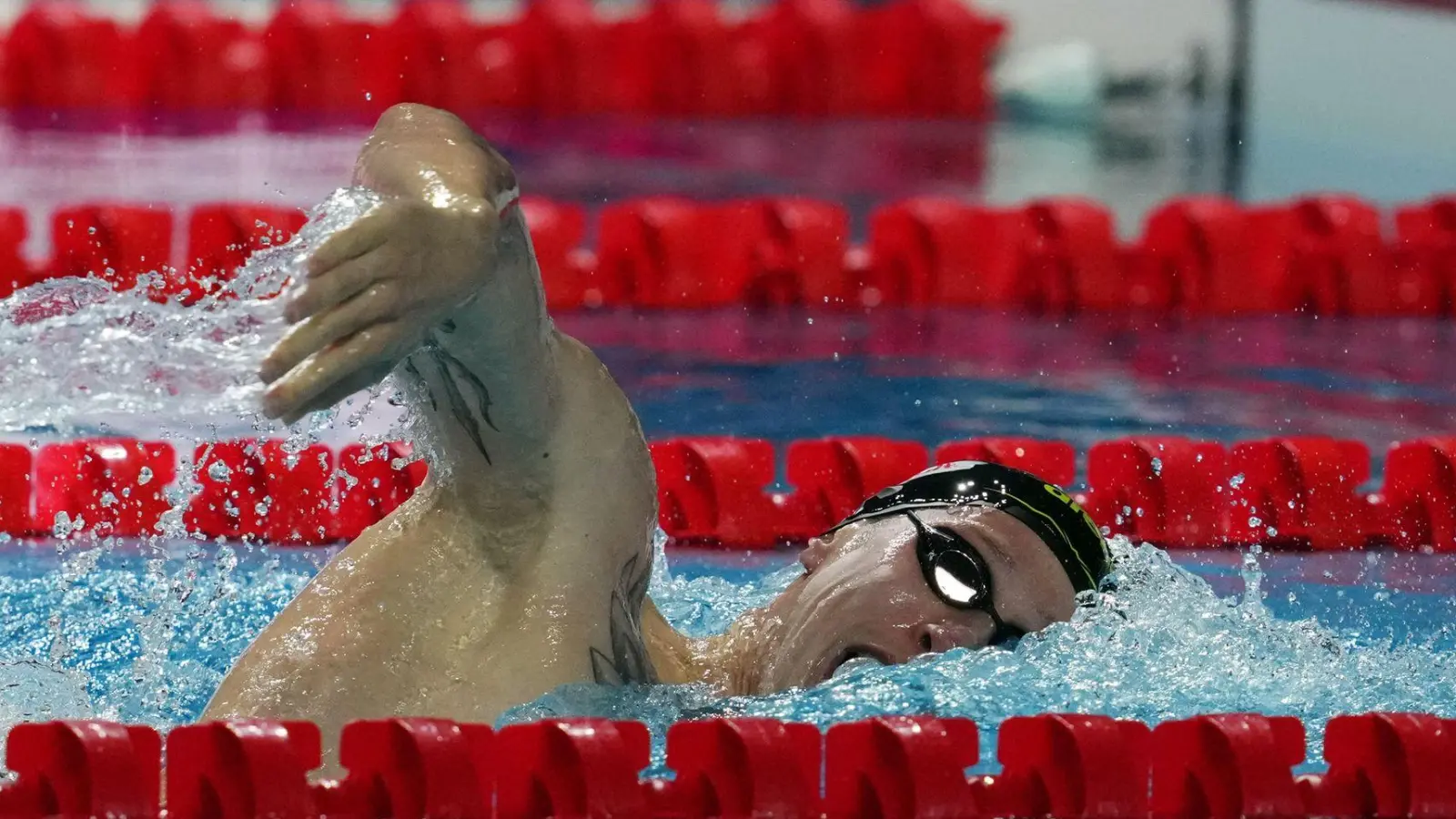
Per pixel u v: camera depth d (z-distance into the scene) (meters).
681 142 29.00
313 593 6.67
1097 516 13.46
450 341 6.20
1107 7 32.91
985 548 7.48
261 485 12.56
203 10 31.59
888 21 32.47
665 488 13.59
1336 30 30.55
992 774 6.92
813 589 7.61
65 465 12.55
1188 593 9.15
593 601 6.82
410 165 5.66
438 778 5.97
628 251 20.48
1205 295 20.81
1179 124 31.56
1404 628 11.16
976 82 32.59
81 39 29.77
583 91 31.42
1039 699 7.50
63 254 18.73
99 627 10.11
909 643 7.43
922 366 17.62
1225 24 31.84
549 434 6.71
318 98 30.36
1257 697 8.26
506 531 6.77
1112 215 23.86
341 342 5.10
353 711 6.36
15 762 6.08
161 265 18.84
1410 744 6.80
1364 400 16.61
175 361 7.15
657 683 7.31
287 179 23.77
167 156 25.55
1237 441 14.91
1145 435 15.22
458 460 6.71
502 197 5.88
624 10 33.69
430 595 6.64
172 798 6.05
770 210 20.92
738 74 31.89
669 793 6.42
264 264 6.04
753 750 6.36
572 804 6.16
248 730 5.93
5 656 9.45
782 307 20.44
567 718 6.37
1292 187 25.72
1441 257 21.02
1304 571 12.68
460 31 31.02
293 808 5.86
